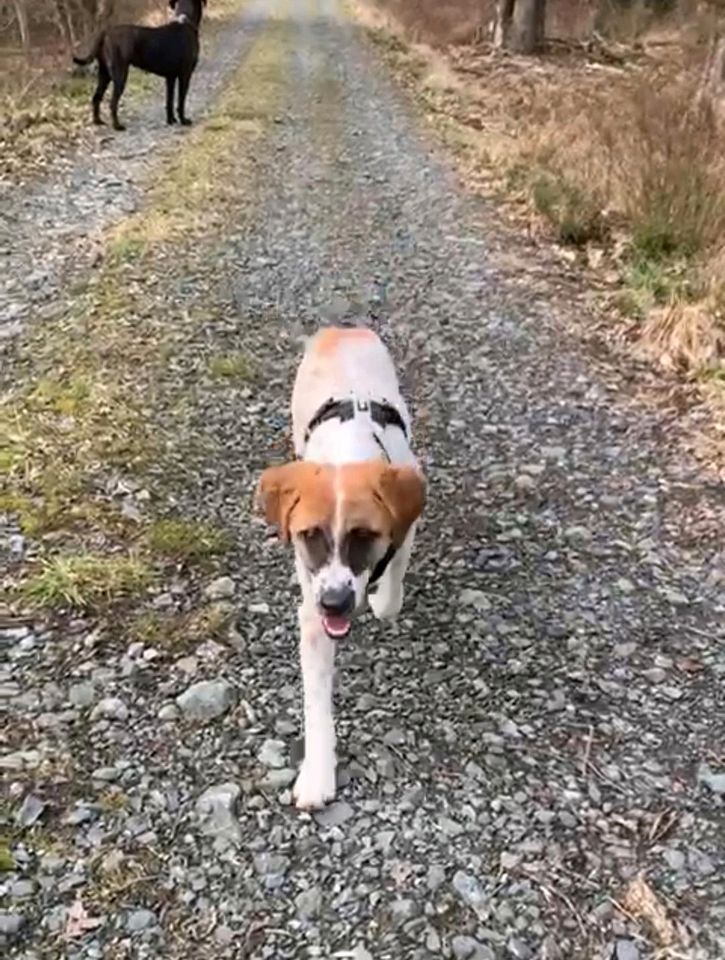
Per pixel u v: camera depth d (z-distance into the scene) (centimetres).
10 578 217
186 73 730
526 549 238
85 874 151
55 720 179
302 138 716
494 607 217
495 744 179
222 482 261
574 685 195
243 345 348
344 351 210
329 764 168
